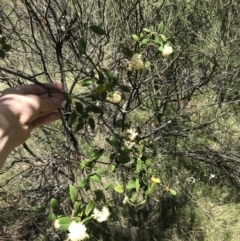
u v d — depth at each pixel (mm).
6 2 1819
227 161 2092
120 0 1677
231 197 2119
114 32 1858
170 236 1977
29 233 1929
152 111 2102
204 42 2172
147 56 1679
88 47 1755
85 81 973
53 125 1967
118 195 1938
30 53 1761
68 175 1740
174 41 2014
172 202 2049
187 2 2088
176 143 2115
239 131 2160
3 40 1010
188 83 2049
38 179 2018
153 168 2037
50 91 786
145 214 2004
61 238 1911
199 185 2143
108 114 1827
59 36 1482
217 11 2191
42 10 1631
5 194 1960
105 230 1904
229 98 2266
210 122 2025
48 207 1859
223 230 1995
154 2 1862
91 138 1980
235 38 2209
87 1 1796
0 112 598
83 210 894
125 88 1028
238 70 2150
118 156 1053
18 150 1975
